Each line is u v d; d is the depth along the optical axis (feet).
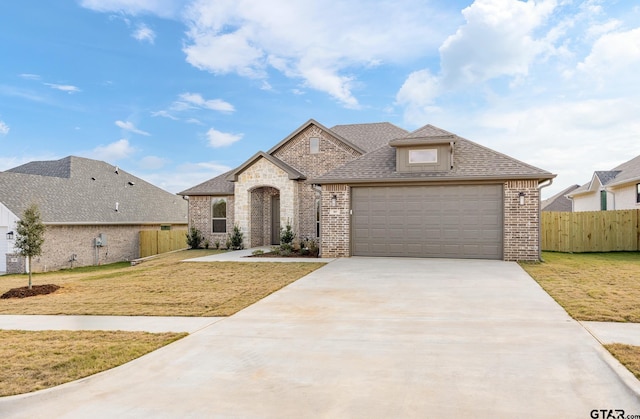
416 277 35.35
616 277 33.88
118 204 85.92
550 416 11.91
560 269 38.55
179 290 32.73
